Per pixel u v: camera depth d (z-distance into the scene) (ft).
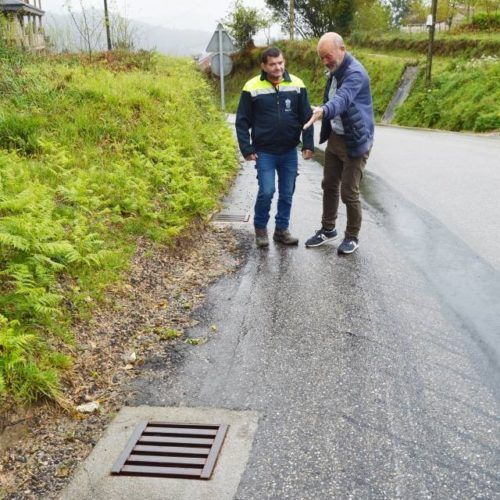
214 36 54.65
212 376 12.98
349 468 9.79
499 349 13.57
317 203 28.53
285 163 21.44
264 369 13.15
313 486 9.42
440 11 139.64
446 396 11.76
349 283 17.90
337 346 14.02
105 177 23.06
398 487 9.30
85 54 53.36
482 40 109.81
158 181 24.88
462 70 95.91
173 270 19.21
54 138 26.02
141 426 11.26
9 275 14.32
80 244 17.01
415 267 19.03
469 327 14.71
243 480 9.66
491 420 10.94
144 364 13.62
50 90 31.83
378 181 33.63
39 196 18.75
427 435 10.57
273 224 24.80
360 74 18.83
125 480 9.83
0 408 10.87
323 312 15.96
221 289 17.94
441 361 13.12
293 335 14.71
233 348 14.21
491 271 18.45
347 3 170.50
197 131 36.91
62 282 15.57
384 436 10.59
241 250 21.58
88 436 11.05
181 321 15.80
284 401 11.85
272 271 19.26
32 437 10.87
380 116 112.57
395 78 115.65
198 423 11.28
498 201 27.45
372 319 15.40
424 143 54.34
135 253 18.92
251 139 21.54
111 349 14.05
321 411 11.44
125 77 40.98
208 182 30.45
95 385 12.65
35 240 15.26
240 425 11.14
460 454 10.03
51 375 11.85
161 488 9.59
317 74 156.25
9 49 39.63
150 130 30.76
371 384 12.32
